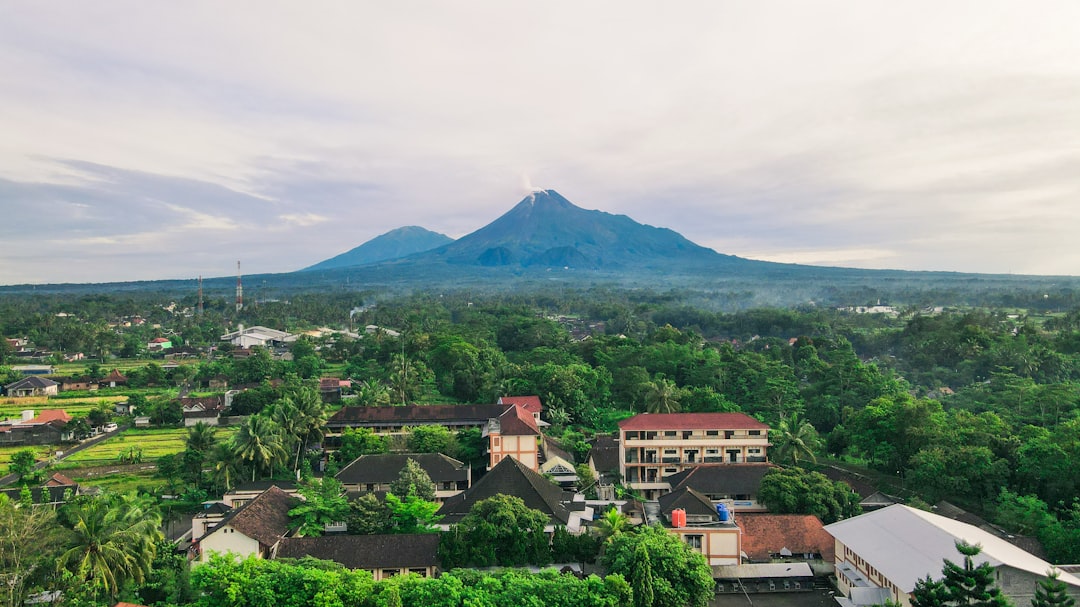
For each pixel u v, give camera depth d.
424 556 77.88
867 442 121.56
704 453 118.31
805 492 94.38
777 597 75.81
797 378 186.88
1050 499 94.56
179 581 73.12
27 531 66.56
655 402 140.12
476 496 91.31
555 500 93.50
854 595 69.38
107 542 68.69
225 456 114.06
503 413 126.69
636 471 119.00
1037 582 62.94
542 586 65.44
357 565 76.81
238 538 79.25
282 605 63.53
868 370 161.12
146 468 131.00
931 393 178.00
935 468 99.88
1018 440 104.69
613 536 75.50
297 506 90.62
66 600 63.38
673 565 68.75
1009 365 176.88
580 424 152.62
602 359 198.00
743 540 86.31
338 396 190.12
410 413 135.25
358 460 110.25
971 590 57.78
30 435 152.62
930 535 72.12
